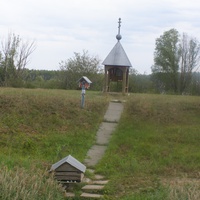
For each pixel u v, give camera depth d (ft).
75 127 56.13
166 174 40.63
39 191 28.99
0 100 60.85
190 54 161.27
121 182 36.11
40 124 55.57
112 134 55.67
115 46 89.10
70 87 139.03
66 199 31.48
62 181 33.27
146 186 34.45
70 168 33.30
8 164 36.47
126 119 61.16
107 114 64.85
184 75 160.76
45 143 49.14
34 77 154.51
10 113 57.41
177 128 57.00
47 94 69.92
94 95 79.92
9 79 126.82
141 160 45.70
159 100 71.97
